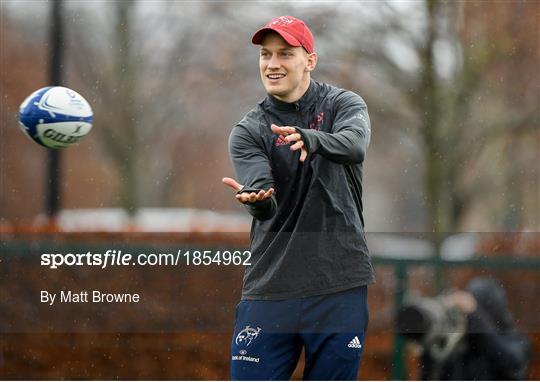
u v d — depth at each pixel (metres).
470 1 36.56
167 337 26.48
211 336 26.47
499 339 21.86
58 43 35.28
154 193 41.47
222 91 36.88
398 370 24.23
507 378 21.88
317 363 17.11
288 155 16.86
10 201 33.28
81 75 36.19
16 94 34.62
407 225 37.75
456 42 36.84
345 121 16.50
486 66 37.00
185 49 36.41
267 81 16.86
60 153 34.28
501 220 38.25
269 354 17.19
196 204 42.50
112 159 37.66
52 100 18.50
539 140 37.72
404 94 36.88
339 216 16.94
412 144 37.44
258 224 17.33
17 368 26.16
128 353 26.39
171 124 39.12
